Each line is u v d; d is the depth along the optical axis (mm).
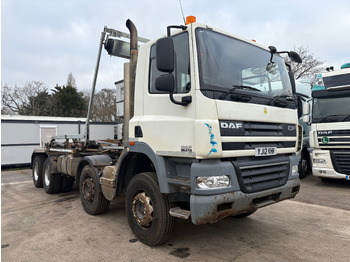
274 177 3730
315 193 7367
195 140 3193
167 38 3166
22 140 15328
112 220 5160
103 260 3584
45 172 7863
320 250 3848
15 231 4707
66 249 3941
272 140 3779
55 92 35719
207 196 3113
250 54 3980
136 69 4324
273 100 3928
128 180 4555
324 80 8195
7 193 7906
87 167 5547
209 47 3469
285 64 4688
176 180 3500
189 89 3354
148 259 3586
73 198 7039
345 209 5855
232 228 4699
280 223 4961
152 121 3822
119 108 5754
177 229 4648
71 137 6879
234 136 3295
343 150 7777
